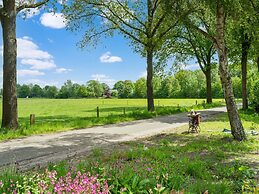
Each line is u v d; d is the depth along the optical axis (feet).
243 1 45.60
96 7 92.43
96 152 33.73
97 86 566.36
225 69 46.21
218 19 46.65
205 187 19.40
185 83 405.18
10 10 58.54
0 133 50.49
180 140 45.62
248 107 113.60
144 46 99.09
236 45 104.73
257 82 96.32
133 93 481.46
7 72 58.29
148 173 20.20
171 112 102.32
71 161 29.58
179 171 23.82
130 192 14.83
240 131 44.93
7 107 57.98
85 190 13.87
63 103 282.56
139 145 37.88
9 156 35.04
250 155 34.09
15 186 16.24
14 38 59.11
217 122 69.31
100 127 64.75
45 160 32.63
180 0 48.26
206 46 143.23
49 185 15.06
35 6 62.18
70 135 52.60
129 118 79.77
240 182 21.85
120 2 93.45
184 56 138.62
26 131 53.72
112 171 19.08
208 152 35.55
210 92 155.33
